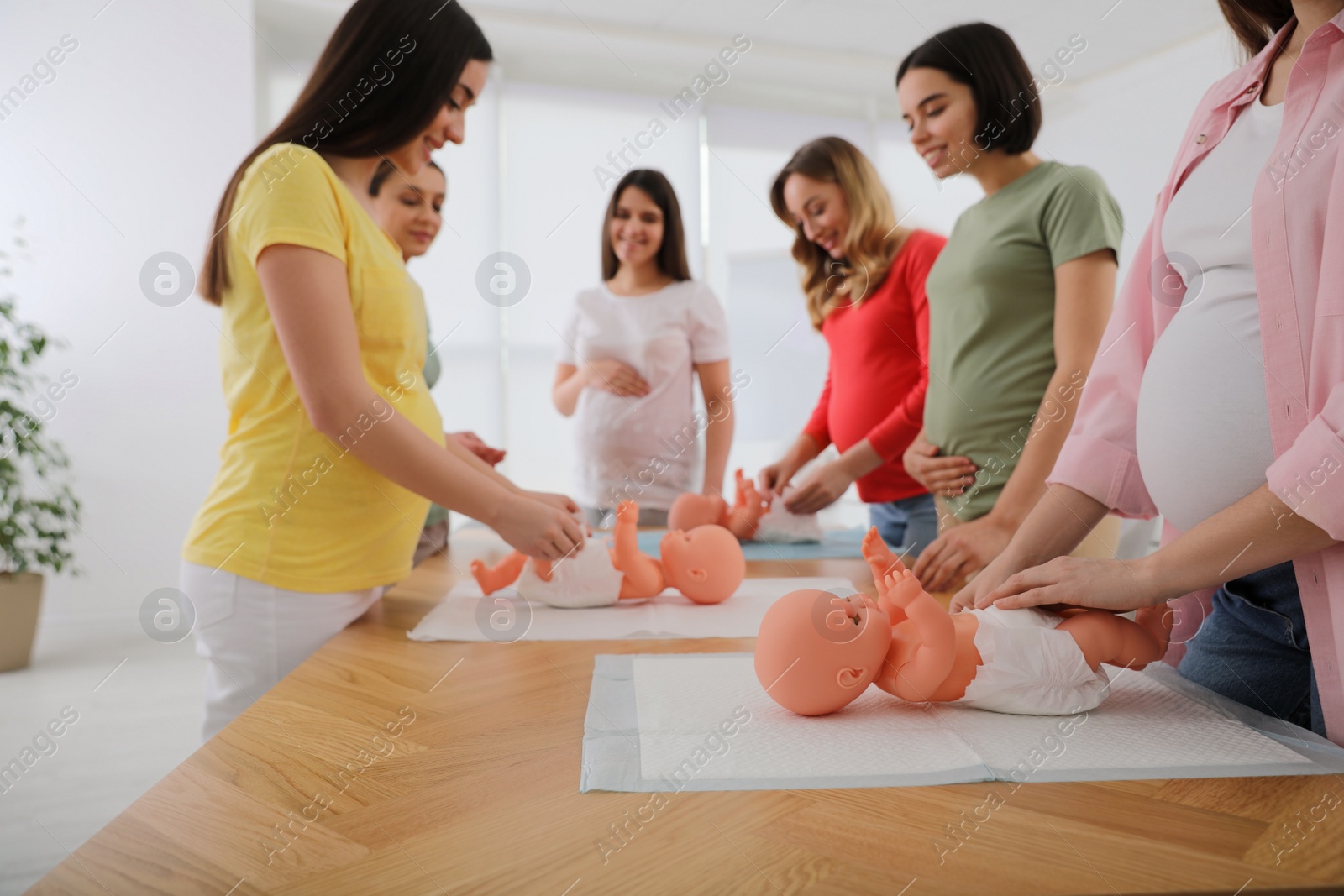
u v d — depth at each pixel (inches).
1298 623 26.9
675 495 83.8
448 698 25.5
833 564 51.3
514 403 148.3
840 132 157.6
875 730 22.4
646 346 82.3
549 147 148.6
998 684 23.3
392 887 14.3
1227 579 23.5
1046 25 108.4
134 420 126.3
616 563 40.3
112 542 125.3
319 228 32.1
